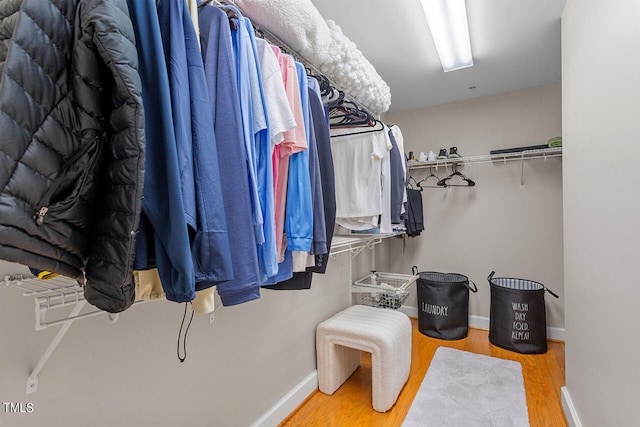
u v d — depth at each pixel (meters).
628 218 0.97
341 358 2.12
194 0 0.74
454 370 2.25
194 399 1.32
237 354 1.53
